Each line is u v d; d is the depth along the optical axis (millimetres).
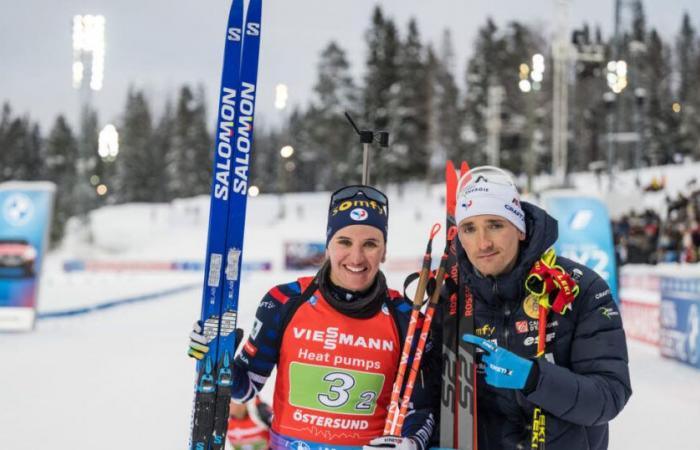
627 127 38188
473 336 1988
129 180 55625
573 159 42938
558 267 2064
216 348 2311
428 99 46875
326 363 2193
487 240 2084
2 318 9656
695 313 7043
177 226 43375
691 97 47812
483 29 49406
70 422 4605
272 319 2260
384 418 2256
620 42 24250
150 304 14875
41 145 67938
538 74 22828
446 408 2193
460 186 2393
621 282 14195
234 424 2350
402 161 44656
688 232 19406
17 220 9789
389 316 2258
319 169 58062
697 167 33312
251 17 2576
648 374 6789
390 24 46875
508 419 2172
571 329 2049
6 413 4855
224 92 2502
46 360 7199
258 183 56281
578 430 2061
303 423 2203
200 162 55000
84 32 19500
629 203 21406
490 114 34125
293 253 29938
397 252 32156
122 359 7340
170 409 5023
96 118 49094
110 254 38719
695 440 4379
